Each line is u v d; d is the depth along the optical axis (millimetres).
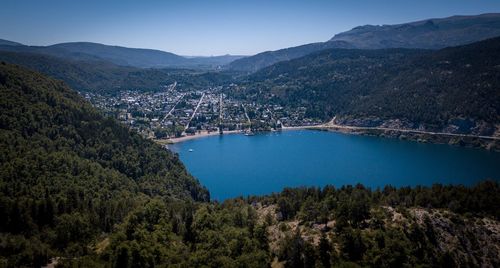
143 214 171750
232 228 160625
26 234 177625
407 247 144750
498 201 172125
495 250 153500
